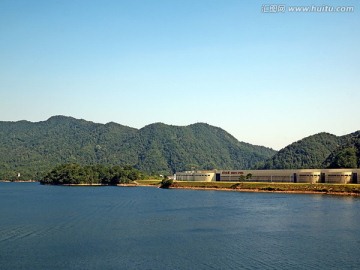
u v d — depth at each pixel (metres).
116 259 69.88
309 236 87.88
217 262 67.25
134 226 104.19
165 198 198.25
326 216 117.81
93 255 72.69
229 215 125.12
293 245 79.00
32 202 182.62
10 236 91.00
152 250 76.00
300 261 67.31
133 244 81.31
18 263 68.00
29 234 93.31
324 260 67.75
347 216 117.25
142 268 64.50
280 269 63.00
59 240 86.00
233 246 78.75
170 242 83.00
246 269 63.25
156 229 99.12
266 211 133.88
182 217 121.81
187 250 75.75
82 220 116.19
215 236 89.25
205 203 167.25
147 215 127.38
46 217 123.69
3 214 132.62
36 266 66.19
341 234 89.75
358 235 88.44
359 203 153.38
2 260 69.81
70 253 74.25
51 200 194.00
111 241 84.44
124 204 166.88
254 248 76.81
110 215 128.00
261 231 95.00
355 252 73.06
